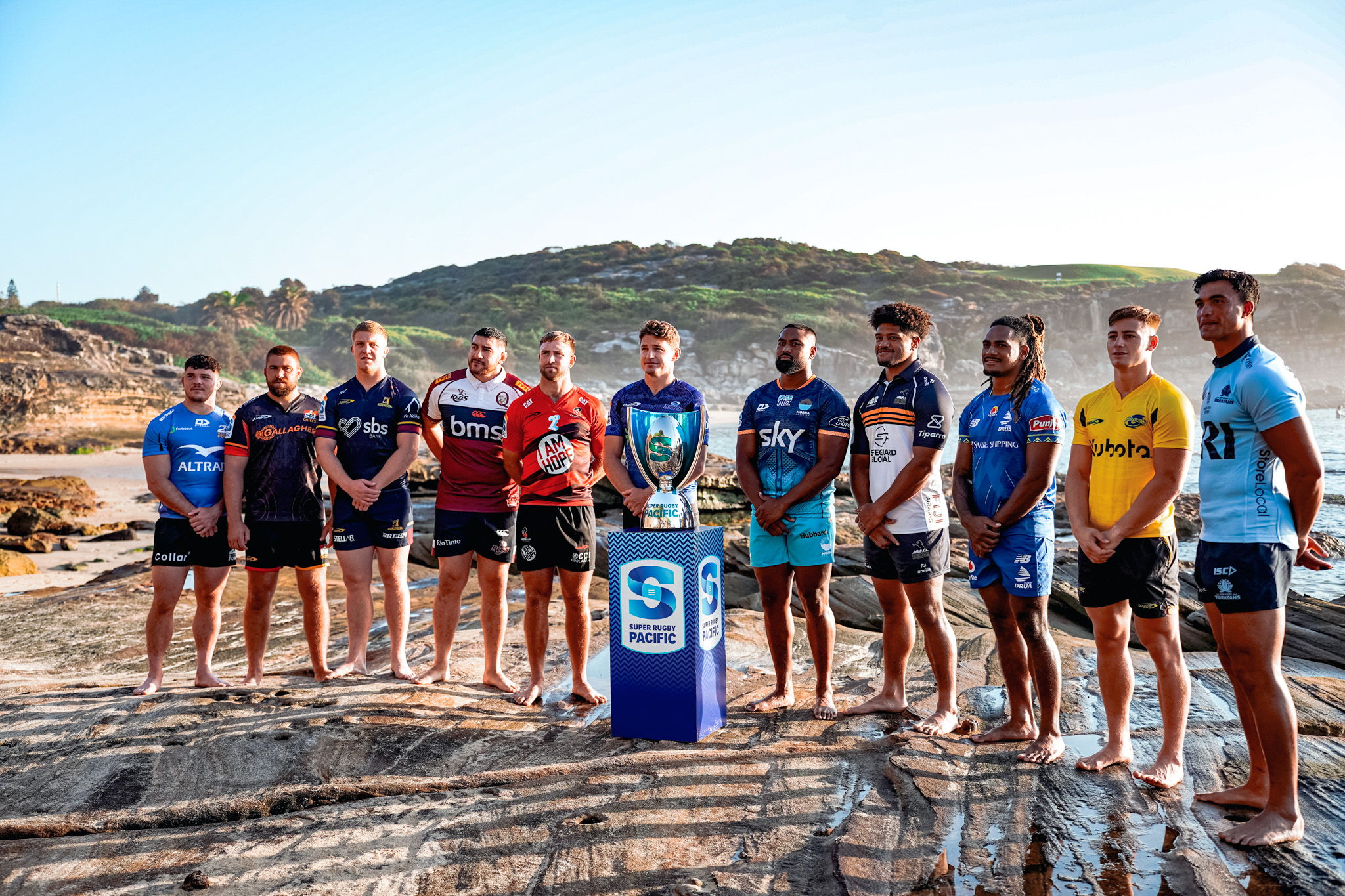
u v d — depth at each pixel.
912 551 4.50
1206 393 3.42
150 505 24.25
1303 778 3.71
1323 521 18.02
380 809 3.56
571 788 3.73
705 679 4.35
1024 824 3.32
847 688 5.51
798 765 3.95
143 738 4.27
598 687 5.47
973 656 6.13
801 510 4.73
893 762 3.91
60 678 6.07
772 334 144.38
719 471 15.98
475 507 5.38
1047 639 4.09
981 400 4.52
